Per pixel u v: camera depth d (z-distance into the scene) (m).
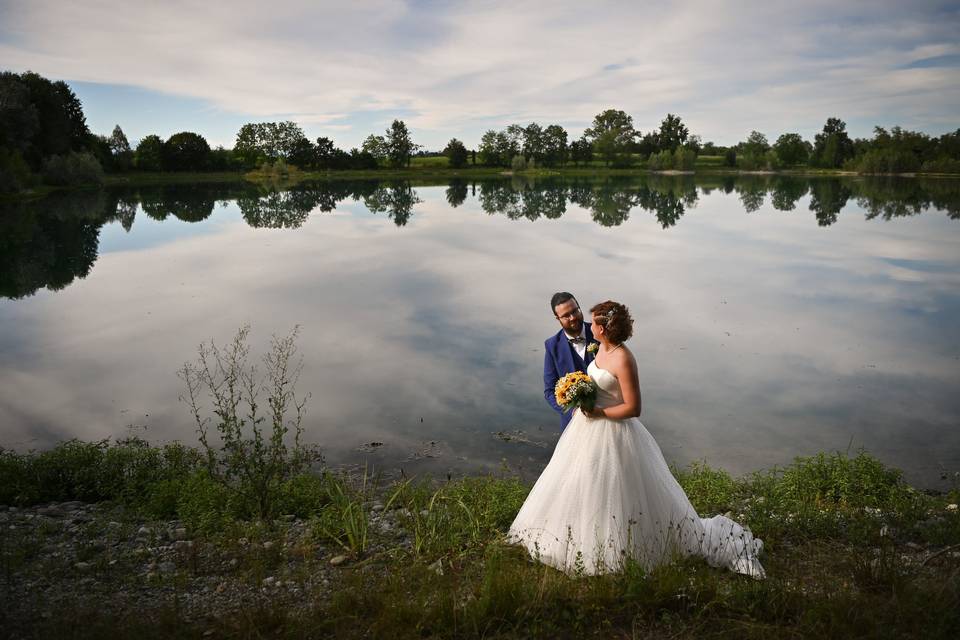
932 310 14.38
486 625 3.32
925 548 4.37
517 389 9.45
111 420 8.33
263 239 28.62
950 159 109.00
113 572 4.23
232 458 5.43
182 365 10.73
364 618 3.48
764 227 32.69
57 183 66.38
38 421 8.28
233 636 3.28
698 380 9.73
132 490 5.92
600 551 3.89
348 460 7.16
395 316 14.20
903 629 3.09
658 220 36.78
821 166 133.88
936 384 9.48
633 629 3.27
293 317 14.17
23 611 3.63
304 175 109.88
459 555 4.27
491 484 5.91
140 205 48.09
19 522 5.20
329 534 4.72
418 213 41.91
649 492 4.00
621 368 3.91
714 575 3.77
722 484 6.03
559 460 4.22
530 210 44.06
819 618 3.19
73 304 15.71
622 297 15.91
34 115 64.88
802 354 11.05
